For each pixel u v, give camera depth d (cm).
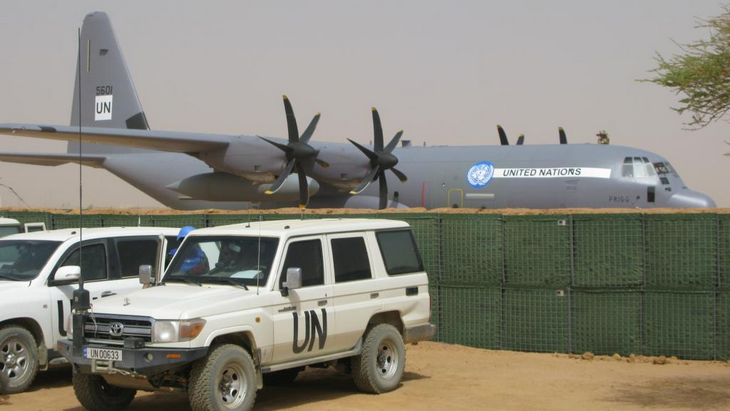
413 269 1023
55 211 1808
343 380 1071
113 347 777
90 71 3297
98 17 3284
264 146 2611
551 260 1307
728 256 1228
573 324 1294
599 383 1041
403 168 2800
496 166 2603
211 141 2602
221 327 786
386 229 1002
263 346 827
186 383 808
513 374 1111
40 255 1033
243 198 2742
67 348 808
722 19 881
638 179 2388
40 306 985
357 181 2725
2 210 1797
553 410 873
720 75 867
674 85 894
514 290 1330
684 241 1244
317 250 910
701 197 2369
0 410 883
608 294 1277
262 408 880
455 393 966
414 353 1294
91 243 1054
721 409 880
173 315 765
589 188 2430
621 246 1272
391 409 872
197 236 927
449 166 2697
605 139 2847
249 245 888
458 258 1372
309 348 880
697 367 1183
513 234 1334
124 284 1059
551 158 2530
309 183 2680
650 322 1259
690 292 1238
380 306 962
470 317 1361
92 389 854
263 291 839
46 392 994
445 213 1388
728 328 1223
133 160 3222
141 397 974
